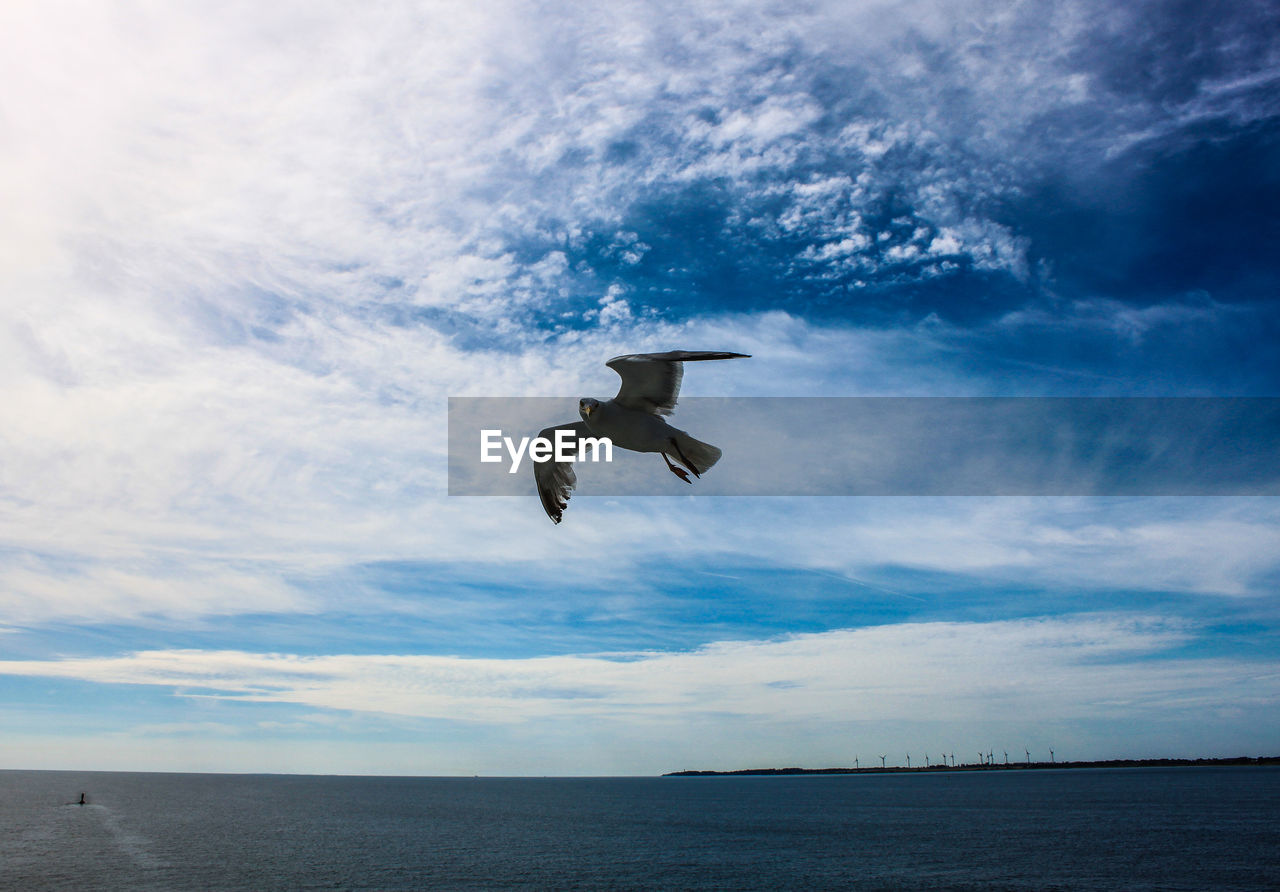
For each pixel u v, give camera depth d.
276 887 59.91
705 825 115.31
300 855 79.12
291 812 146.25
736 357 6.48
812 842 88.25
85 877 64.94
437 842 92.38
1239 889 54.72
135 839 93.75
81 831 103.00
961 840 87.12
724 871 67.50
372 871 68.19
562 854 80.25
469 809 163.25
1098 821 106.50
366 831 106.88
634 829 109.69
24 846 86.12
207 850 83.00
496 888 59.53
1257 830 90.06
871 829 103.44
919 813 132.25
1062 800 159.62
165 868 69.62
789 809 153.62
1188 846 76.88
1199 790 183.88
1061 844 80.94
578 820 129.88
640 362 8.24
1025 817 116.44
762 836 96.62
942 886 57.97
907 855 75.56
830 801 184.38
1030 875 62.09
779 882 61.38
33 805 158.88
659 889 58.81
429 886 60.53
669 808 166.12
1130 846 77.81
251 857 77.25
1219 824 98.06
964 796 190.62
